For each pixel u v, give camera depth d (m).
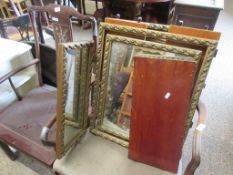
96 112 1.16
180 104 0.87
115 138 1.14
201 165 1.43
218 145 1.58
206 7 1.94
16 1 2.34
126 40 0.95
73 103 1.04
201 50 0.86
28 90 1.52
